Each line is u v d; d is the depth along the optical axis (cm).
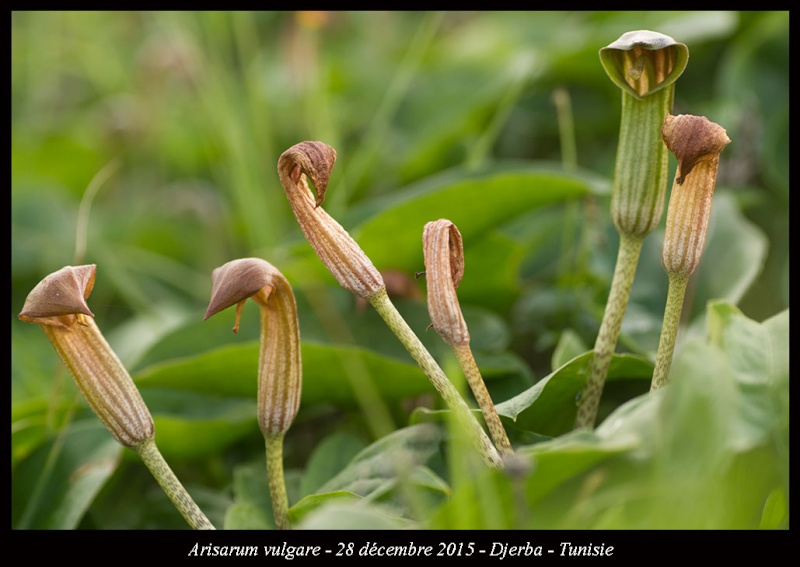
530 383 77
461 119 107
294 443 83
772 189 94
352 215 86
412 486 66
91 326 68
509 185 80
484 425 70
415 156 110
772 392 67
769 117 96
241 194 104
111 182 140
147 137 137
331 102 133
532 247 91
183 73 123
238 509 73
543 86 113
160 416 77
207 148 126
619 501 65
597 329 82
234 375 79
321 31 138
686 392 64
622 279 70
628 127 70
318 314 82
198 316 83
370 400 77
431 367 68
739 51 100
